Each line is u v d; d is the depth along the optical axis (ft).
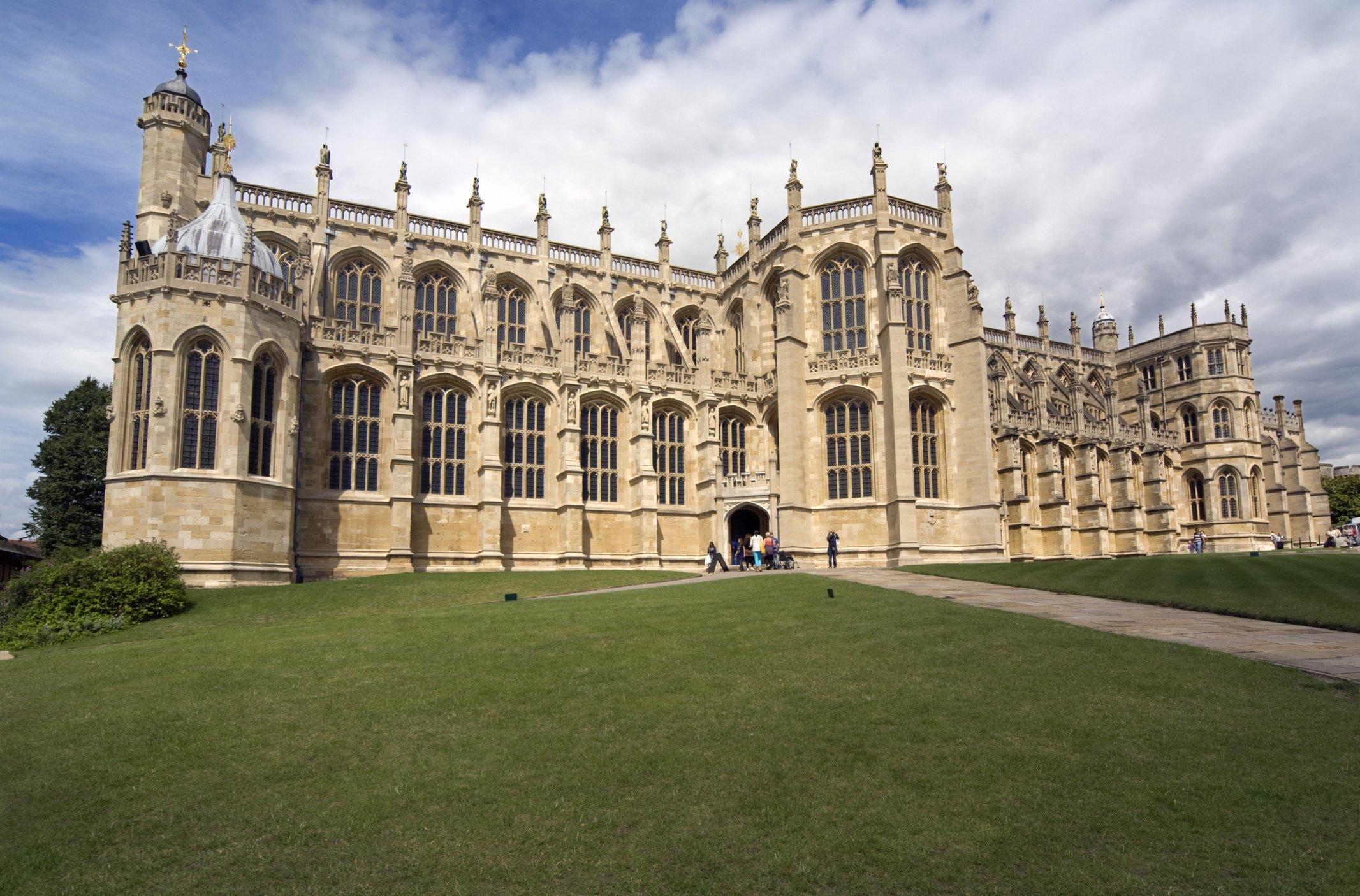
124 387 136.05
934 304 201.98
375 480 168.96
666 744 50.60
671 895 35.60
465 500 175.63
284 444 146.41
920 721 52.80
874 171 200.23
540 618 88.38
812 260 204.03
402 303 172.76
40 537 188.96
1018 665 64.49
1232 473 285.23
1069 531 220.02
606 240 218.18
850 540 190.90
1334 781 42.37
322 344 164.66
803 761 47.70
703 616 86.63
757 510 196.75
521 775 46.91
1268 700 53.88
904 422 186.91
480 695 60.03
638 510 189.06
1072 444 239.30
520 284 205.26
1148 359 308.40
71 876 37.96
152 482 129.80
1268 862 35.83
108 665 72.38
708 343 205.98
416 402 175.11
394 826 41.83
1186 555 201.26
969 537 190.49
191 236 149.07
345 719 56.03
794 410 194.39
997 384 217.56
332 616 111.75
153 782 47.03
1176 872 35.58
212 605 116.26
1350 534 314.14
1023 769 45.60
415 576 146.92
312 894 36.40
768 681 62.23
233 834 41.37
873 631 77.66
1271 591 98.84
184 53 174.19
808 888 35.73
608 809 42.98
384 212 191.52
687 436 204.44
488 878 37.27
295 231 179.11
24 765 49.32
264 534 140.26
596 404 195.93
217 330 137.69
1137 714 52.80
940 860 37.32
